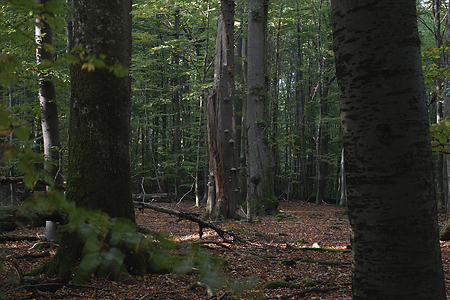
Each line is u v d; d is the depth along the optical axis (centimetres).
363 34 229
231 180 1252
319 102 2467
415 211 220
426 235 221
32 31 157
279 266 585
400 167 221
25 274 453
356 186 234
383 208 222
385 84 224
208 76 2098
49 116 792
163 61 2075
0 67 119
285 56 3036
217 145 1254
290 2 2325
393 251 219
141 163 2780
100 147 471
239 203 1259
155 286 423
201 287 412
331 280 496
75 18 481
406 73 225
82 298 374
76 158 473
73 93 484
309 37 2470
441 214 1647
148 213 1437
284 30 2300
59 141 807
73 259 437
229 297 374
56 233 692
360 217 231
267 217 1408
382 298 221
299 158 2895
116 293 390
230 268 545
